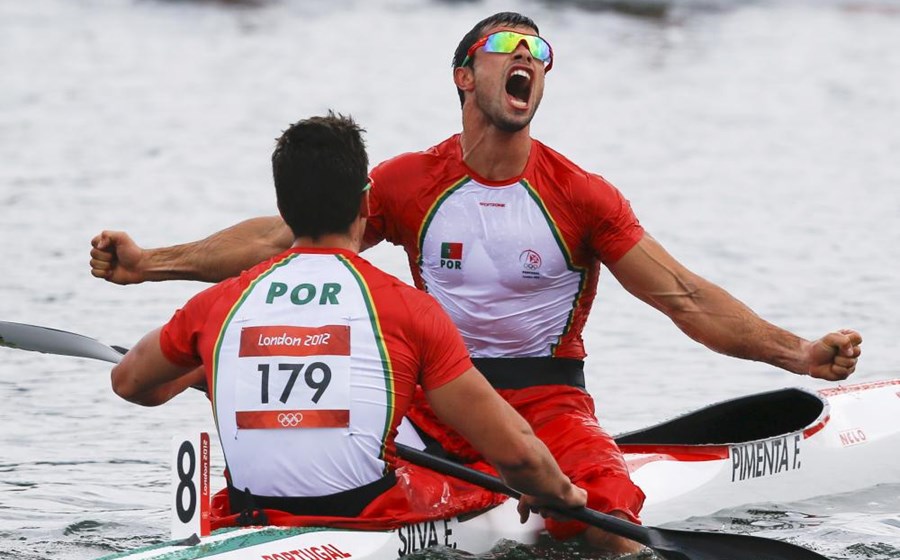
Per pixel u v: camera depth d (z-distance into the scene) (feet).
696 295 73.00
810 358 71.87
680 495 77.51
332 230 58.23
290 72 299.58
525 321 73.92
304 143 57.47
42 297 130.52
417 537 62.75
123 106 253.44
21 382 108.17
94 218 166.20
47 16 362.94
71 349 75.87
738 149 228.84
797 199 188.34
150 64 303.07
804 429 84.43
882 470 86.84
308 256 58.34
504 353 74.54
